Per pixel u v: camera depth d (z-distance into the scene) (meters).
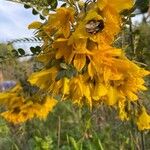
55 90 0.24
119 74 0.23
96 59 0.23
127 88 0.24
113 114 0.78
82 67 0.23
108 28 0.23
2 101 0.35
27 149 0.77
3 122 0.80
